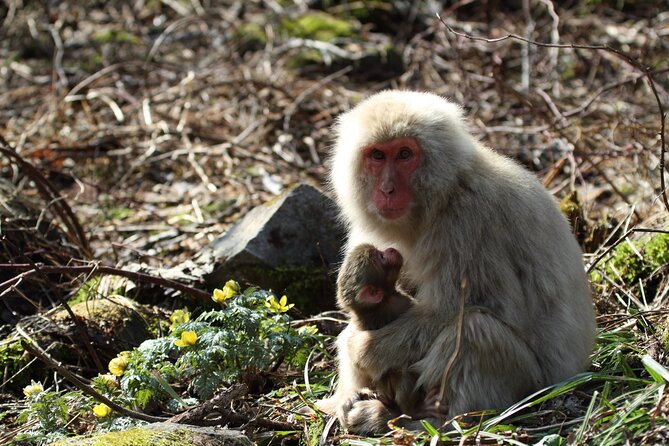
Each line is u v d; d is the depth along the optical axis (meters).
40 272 7.39
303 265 9.20
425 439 5.56
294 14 17.94
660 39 16.09
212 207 11.73
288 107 14.34
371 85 15.84
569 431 5.66
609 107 14.14
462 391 5.91
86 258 9.83
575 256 6.62
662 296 7.87
